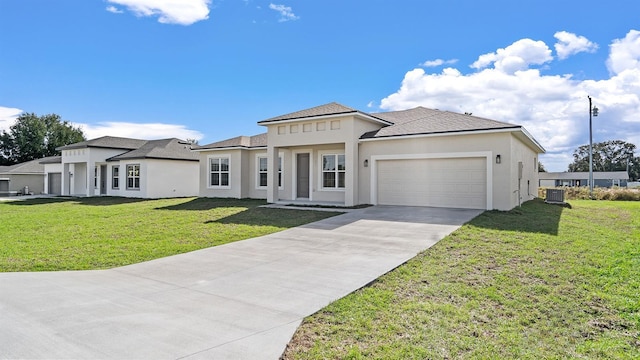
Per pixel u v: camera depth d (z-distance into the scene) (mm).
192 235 10469
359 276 6141
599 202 21594
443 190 14422
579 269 6301
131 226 12305
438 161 14523
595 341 3881
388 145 15438
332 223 11648
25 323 4234
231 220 12969
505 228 9977
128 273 6676
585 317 4484
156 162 25547
